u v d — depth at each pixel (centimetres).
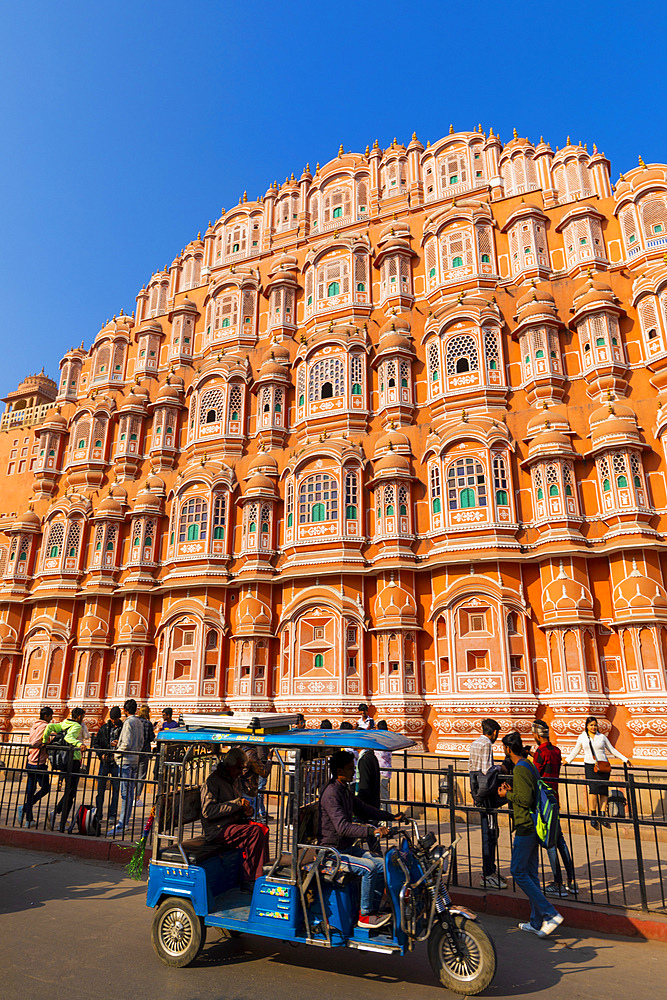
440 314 2697
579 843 1370
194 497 2872
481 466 2397
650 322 2392
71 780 1345
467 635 2244
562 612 2130
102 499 3209
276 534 2725
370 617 2434
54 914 898
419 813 1642
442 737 2183
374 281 3019
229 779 863
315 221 3344
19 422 3919
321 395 2831
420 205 3078
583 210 2680
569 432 2333
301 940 701
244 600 2638
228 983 685
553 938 849
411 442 2602
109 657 2942
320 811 768
